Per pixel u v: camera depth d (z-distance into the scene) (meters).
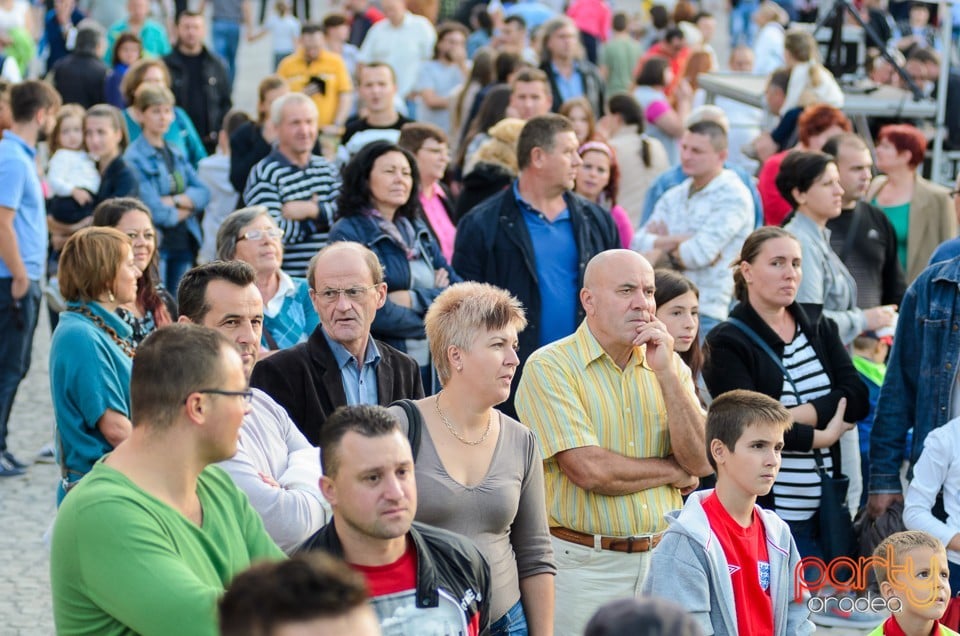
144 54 44.16
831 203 21.80
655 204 27.48
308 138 26.25
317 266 15.92
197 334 10.48
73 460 16.69
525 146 21.42
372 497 10.74
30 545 21.95
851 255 23.41
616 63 52.47
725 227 24.17
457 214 26.92
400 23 50.00
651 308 15.42
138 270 18.41
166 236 30.73
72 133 29.66
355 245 16.09
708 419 13.92
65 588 10.05
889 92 37.41
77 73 43.44
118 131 29.84
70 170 29.30
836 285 21.92
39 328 35.69
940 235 26.80
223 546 10.60
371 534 10.80
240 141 31.05
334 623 7.17
